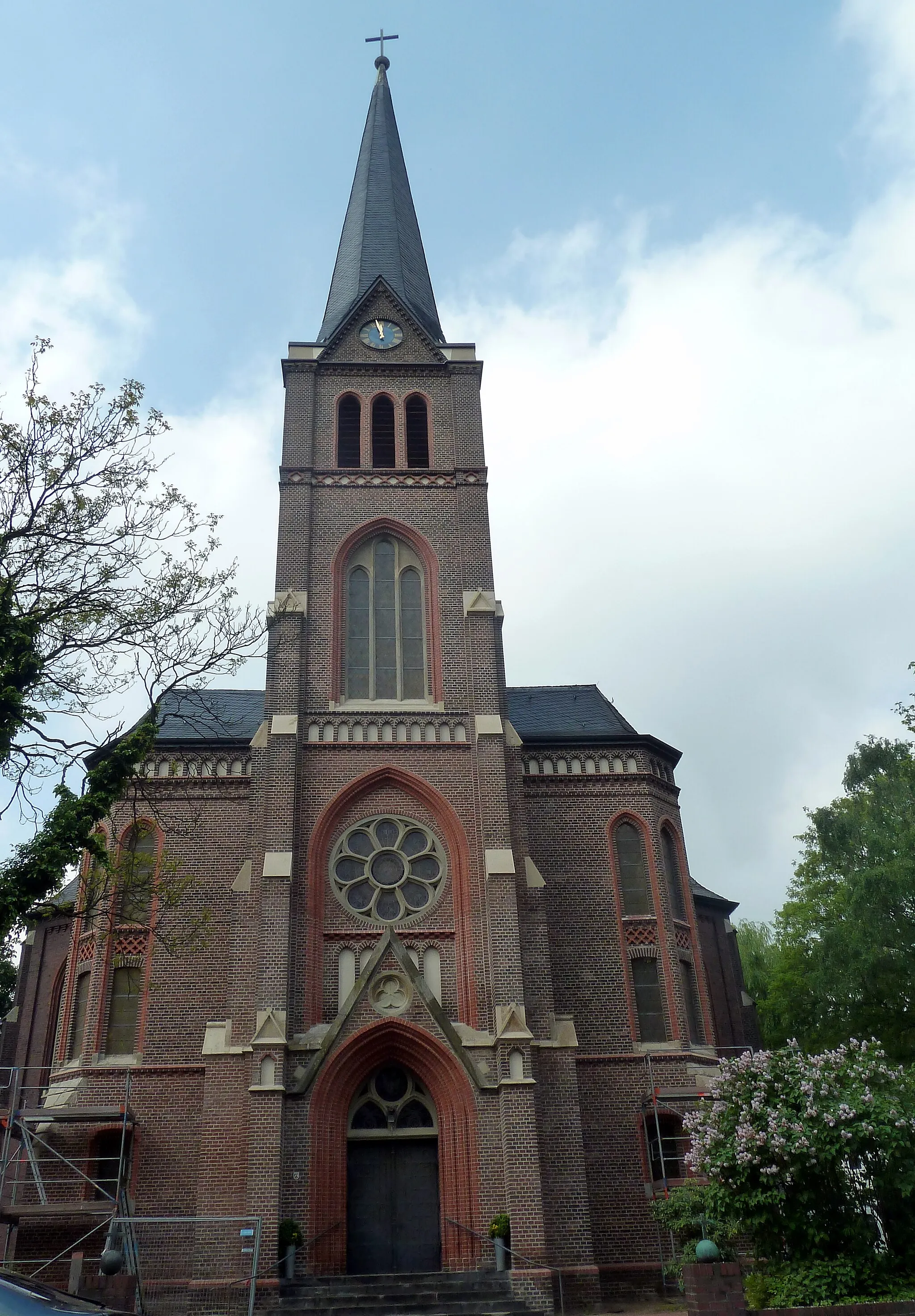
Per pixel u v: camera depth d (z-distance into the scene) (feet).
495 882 102.37
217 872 115.96
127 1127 102.58
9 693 62.75
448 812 107.96
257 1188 88.58
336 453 128.06
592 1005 113.80
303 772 108.47
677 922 119.96
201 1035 108.47
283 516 122.52
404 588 121.90
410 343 136.87
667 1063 111.24
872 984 127.13
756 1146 68.03
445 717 112.57
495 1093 94.68
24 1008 132.46
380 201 158.71
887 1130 66.03
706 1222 76.89
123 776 69.31
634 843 122.52
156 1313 93.76
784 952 172.65
